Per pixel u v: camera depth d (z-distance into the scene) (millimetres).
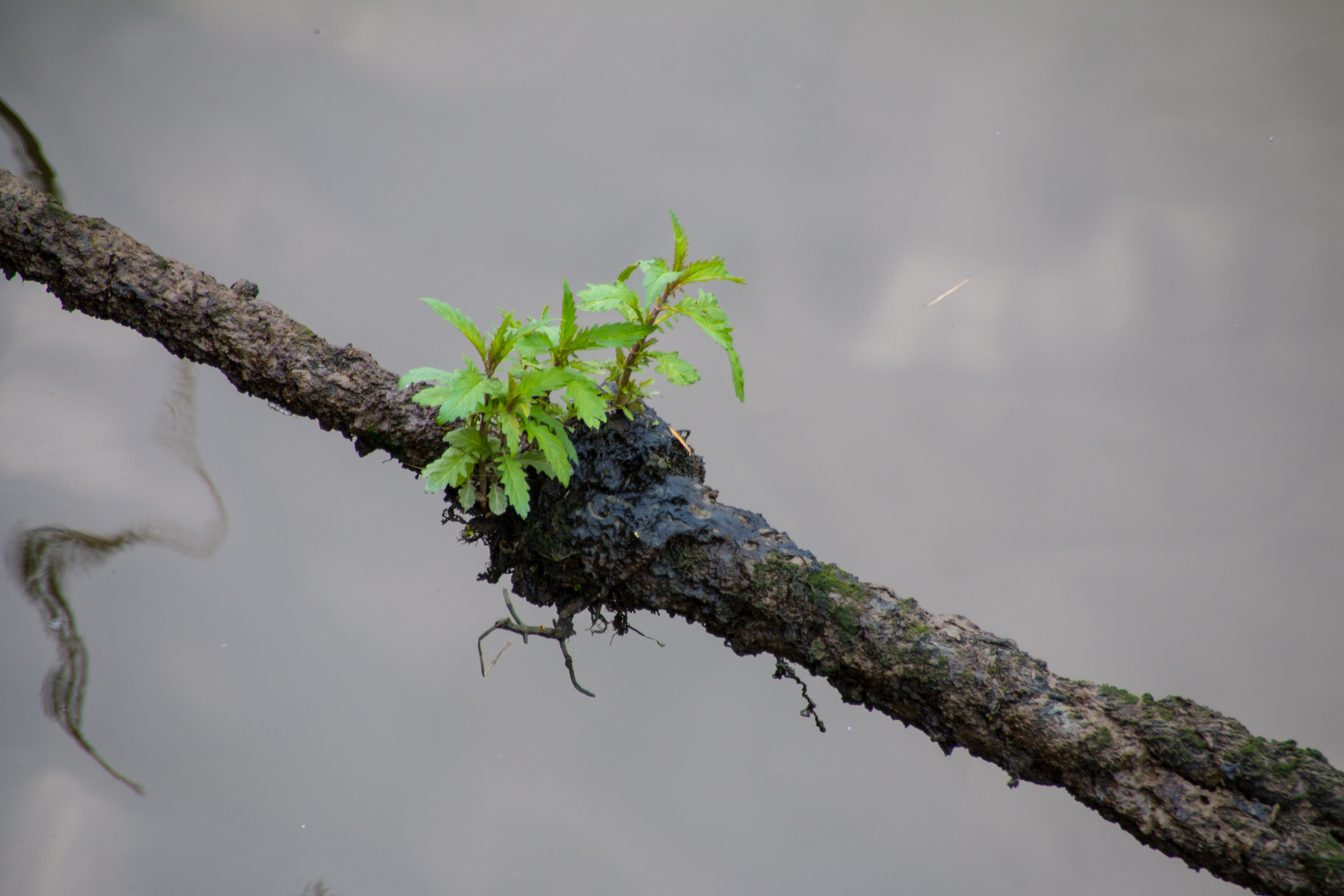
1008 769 1867
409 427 1915
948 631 1876
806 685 1897
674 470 1914
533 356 1878
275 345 1926
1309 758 1842
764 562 1887
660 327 1894
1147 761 1850
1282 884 1830
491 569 1920
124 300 1937
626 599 1909
